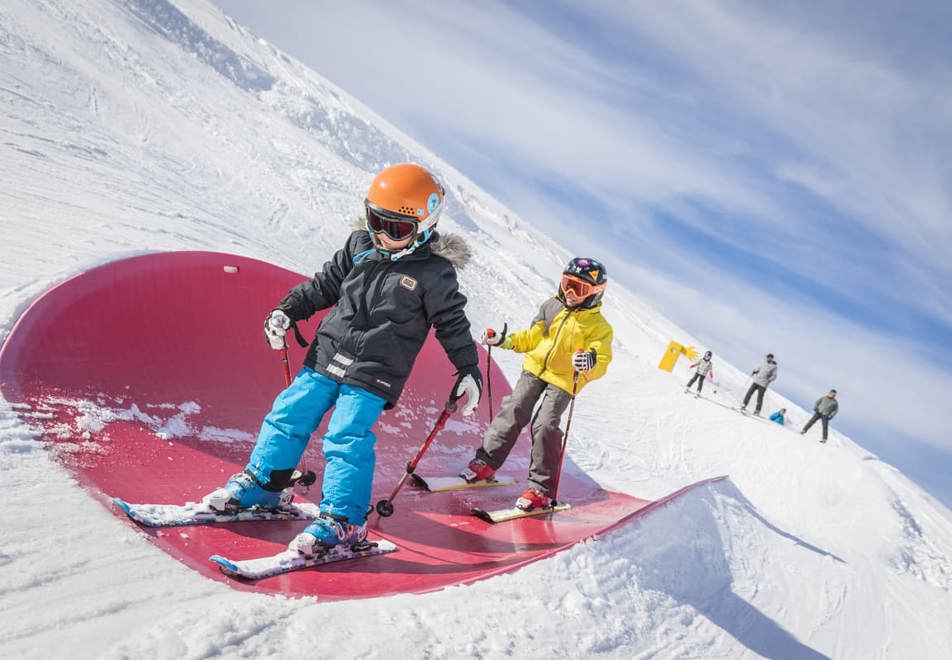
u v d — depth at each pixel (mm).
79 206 6059
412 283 2455
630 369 17250
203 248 7156
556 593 2369
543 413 3900
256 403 3561
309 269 10375
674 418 13648
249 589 1864
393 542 2709
